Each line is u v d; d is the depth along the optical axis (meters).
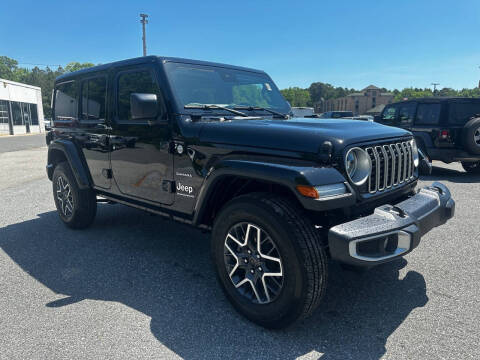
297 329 2.56
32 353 2.32
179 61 3.39
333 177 2.31
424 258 3.76
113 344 2.40
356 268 3.04
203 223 3.10
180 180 3.10
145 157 3.41
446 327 2.55
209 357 2.27
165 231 4.73
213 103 3.42
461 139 8.16
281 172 2.32
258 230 2.46
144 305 2.90
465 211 5.51
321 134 2.44
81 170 4.32
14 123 33.41
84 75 4.23
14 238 4.51
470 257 3.78
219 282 2.83
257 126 2.67
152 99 2.90
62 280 3.36
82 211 4.55
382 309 2.80
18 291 3.15
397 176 2.96
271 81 4.25
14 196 7.04
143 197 3.55
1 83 31.09
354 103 128.88
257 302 2.57
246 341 2.43
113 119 3.74
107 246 4.21
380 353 2.29
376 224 2.29
